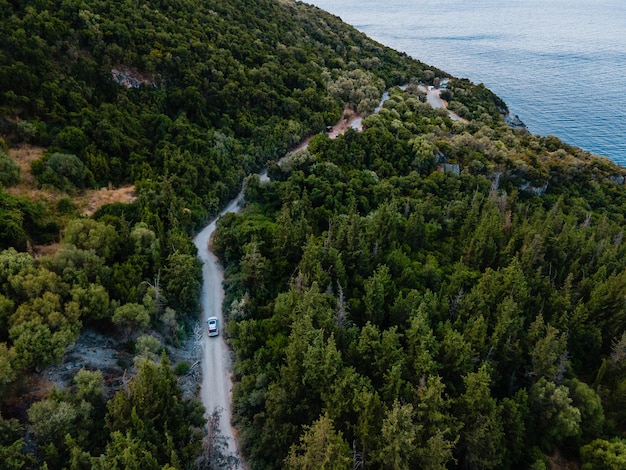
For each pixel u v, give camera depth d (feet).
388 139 433.89
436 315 234.38
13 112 283.79
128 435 149.79
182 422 176.86
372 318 230.48
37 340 171.63
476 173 428.56
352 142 419.74
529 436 199.93
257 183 357.20
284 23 618.03
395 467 156.66
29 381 175.01
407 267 263.08
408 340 206.59
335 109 498.28
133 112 350.84
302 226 286.87
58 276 199.62
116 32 364.79
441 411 180.96
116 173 309.01
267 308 249.96
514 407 187.32
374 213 317.22
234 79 441.27
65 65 326.03
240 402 202.49
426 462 161.38
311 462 157.17
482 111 625.00
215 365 231.91
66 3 349.82
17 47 297.94
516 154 470.80
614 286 254.27
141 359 192.34
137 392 167.84
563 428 191.72
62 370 184.24
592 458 188.24
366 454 168.96
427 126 495.00
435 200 368.48
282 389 189.78
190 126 372.79
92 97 332.19
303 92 485.97
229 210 359.66
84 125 306.35
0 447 143.84
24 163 268.21
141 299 226.99
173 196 299.17
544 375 208.23
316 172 371.35
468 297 237.25
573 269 290.76
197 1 512.22
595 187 482.28
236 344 228.43
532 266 291.99
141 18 405.18
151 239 252.42
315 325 212.43
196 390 215.51
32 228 235.20
